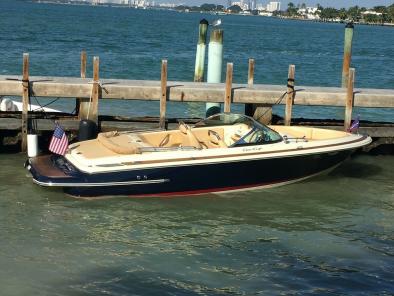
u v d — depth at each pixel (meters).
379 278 8.64
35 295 7.78
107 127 14.49
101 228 10.05
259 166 11.95
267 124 15.19
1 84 13.94
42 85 14.12
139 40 59.72
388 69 42.66
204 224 10.52
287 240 9.95
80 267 8.62
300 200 11.95
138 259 8.97
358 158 15.20
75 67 31.73
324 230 10.45
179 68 34.12
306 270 8.84
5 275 8.23
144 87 14.53
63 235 9.66
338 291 8.22
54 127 14.23
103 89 14.37
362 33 127.56
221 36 17.02
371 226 10.72
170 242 9.66
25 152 14.20
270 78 32.88
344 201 12.02
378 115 21.41
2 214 10.34
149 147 11.44
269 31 112.56
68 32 65.50
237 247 9.58
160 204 11.33
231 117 12.82
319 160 12.62
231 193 12.12
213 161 11.49
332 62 46.62
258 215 11.05
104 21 109.75
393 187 13.06
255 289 8.22
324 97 15.12
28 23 80.00
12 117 14.62
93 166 11.00
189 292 8.07
